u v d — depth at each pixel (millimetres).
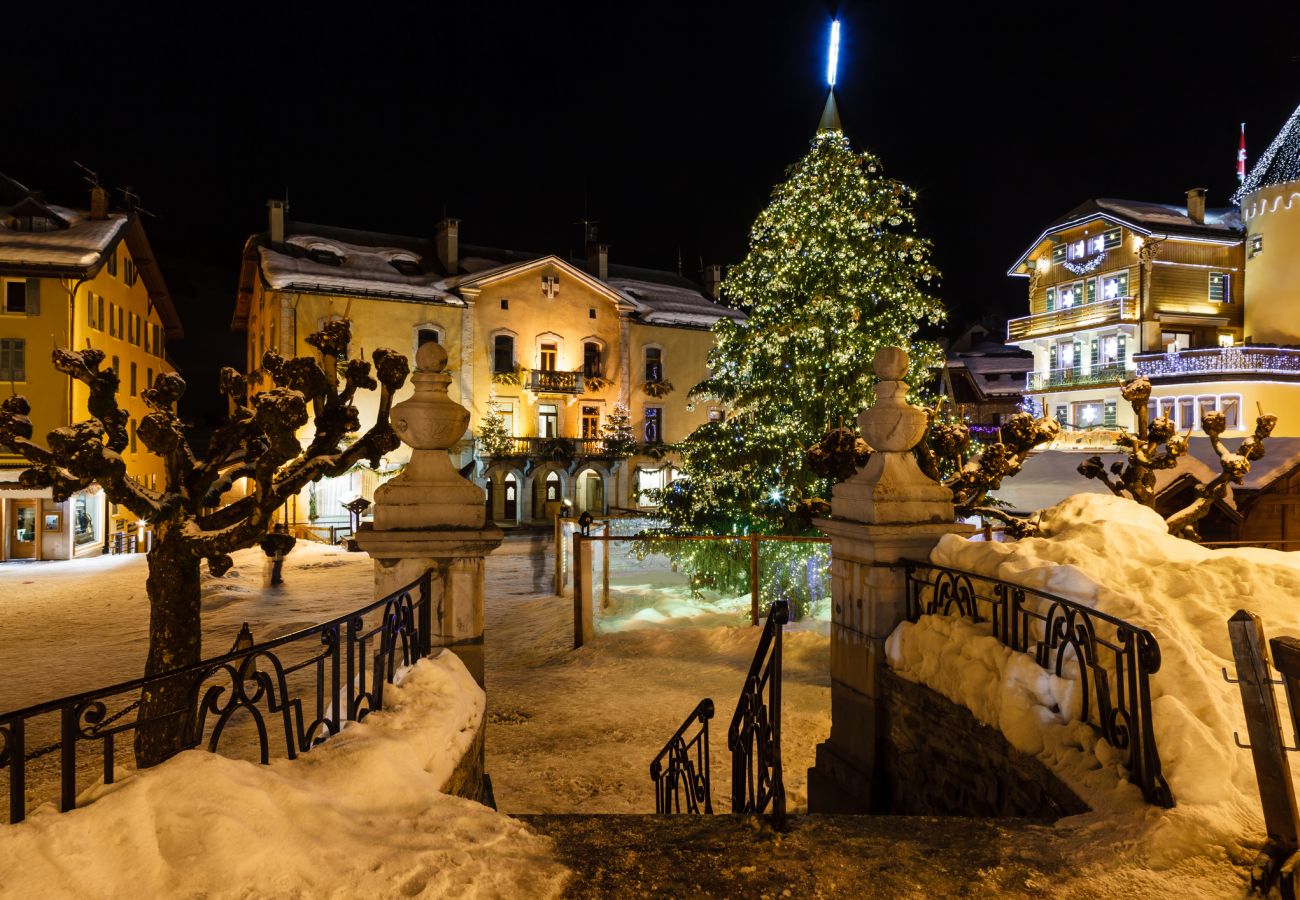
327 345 6426
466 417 5488
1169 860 2838
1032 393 38250
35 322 26078
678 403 41531
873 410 5762
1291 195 31609
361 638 3875
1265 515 16062
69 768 2402
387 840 2863
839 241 14406
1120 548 5145
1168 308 32719
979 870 2943
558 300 38219
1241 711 3438
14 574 21734
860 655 5637
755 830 3340
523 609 14969
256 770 2814
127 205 33156
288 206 36562
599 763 7172
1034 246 38438
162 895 2242
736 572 15461
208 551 5758
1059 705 3762
